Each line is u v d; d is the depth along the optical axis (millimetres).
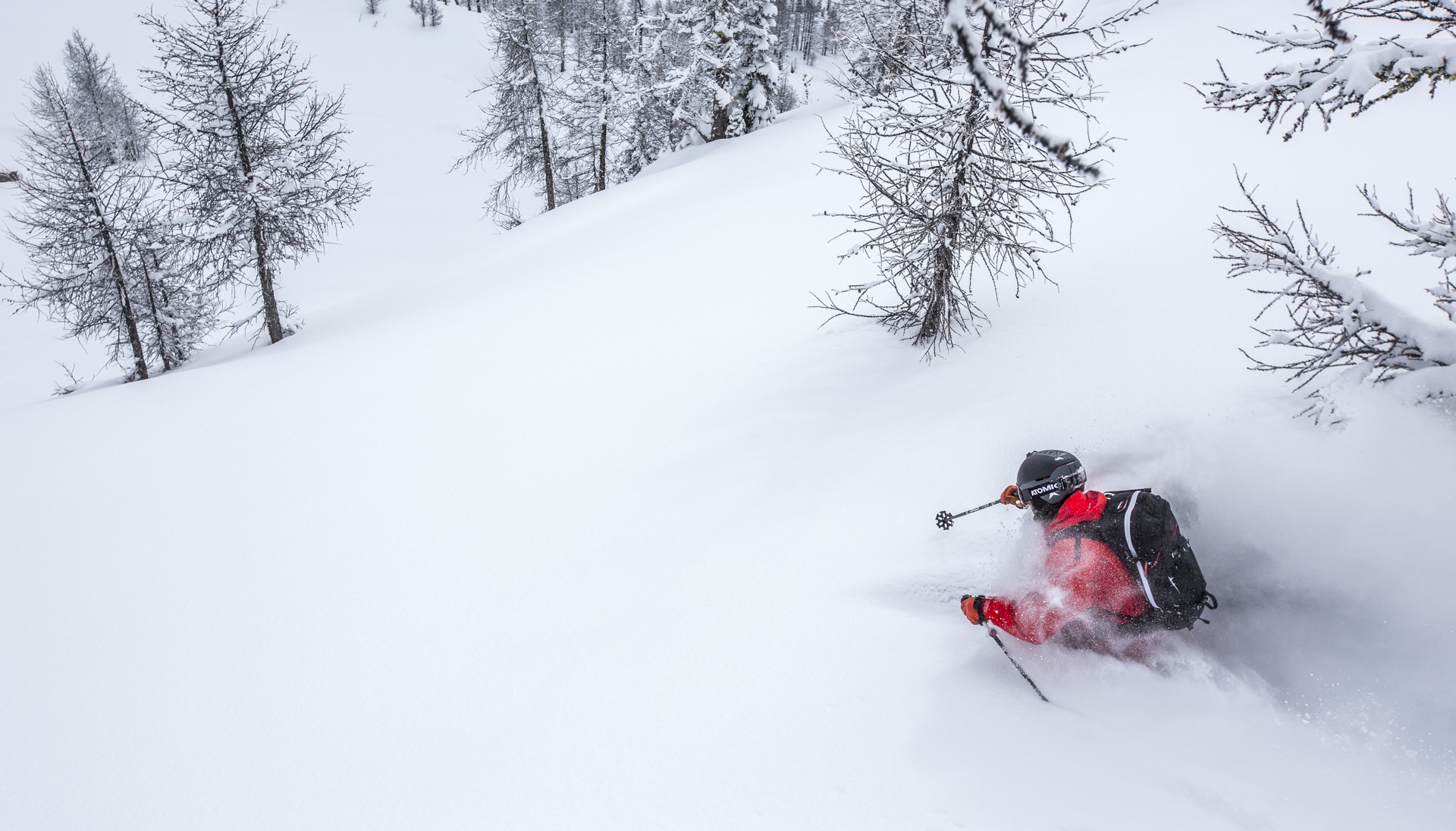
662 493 5117
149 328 19938
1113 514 2723
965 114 5789
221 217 16812
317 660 4148
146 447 9180
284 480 7164
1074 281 6305
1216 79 10438
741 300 9031
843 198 12234
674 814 2586
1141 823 2209
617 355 8344
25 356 26969
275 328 17984
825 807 2465
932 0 5879
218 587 5305
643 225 15586
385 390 9414
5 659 4816
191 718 3881
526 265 16062
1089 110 10406
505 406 7727
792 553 3881
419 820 2865
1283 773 2311
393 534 5543
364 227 38531
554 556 4668
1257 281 5207
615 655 3506
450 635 4098
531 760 3000
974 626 3174
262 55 16656
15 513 7605
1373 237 5359
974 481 4031
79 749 3791
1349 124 7266
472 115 65312
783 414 5855
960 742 2607
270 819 3088
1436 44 2455
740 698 3020
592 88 31562
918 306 6504
